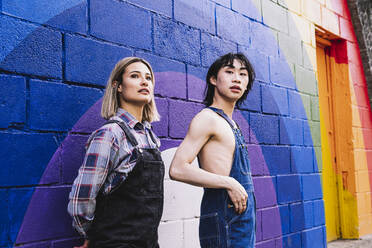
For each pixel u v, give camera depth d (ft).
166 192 7.43
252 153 9.62
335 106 14.34
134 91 5.49
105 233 4.75
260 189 9.75
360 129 14.56
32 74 5.58
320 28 13.30
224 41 9.23
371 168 14.92
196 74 8.35
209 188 6.07
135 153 5.04
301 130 11.70
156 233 5.22
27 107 5.48
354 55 14.82
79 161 6.06
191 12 8.41
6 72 5.30
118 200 4.83
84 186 4.68
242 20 9.88
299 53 12.00
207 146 6.10
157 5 7.64
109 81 5.58
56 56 5.90
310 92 12.35
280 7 11.37
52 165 5.70
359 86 14.88
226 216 5.76
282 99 11.00
